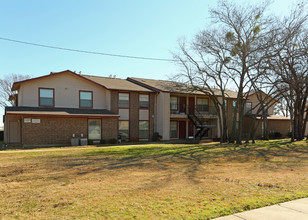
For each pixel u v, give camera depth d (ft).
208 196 17.52
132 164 32.83
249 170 28.09
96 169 29.25
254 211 14.60
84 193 18.69
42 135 59.93
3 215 14.34
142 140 79.30
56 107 68.23
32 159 38.01
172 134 87.20
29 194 18.62
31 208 15.49
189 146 60.08
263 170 28.04
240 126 67.10
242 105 67.36
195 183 21.58
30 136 58.59
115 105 75.05
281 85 68.64
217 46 67.00
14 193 18.94
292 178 23.43
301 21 61.87
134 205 15.71
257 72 65.21
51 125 61.05
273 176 24.45
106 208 15.23
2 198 17.66
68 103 70.13
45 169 29.37
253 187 19.99
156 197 17.38
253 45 62.64
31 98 65.36
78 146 60.39
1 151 49.26
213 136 93.15
